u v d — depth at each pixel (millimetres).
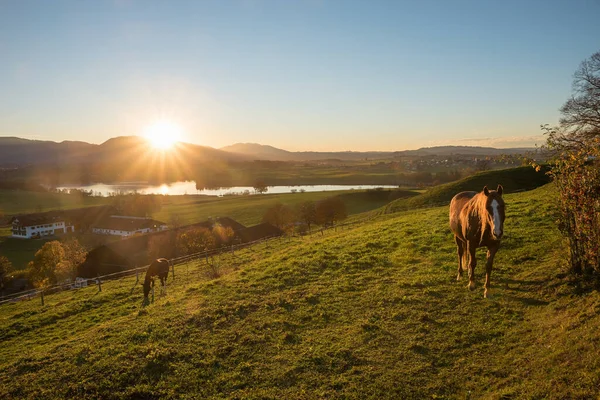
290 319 12812
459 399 8211
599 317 9211
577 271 11859
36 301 31203
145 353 11164
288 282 16672
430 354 9883
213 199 171125
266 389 9195
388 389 8750
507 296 12023
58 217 129375
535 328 9984
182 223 119562
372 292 14242
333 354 10344
